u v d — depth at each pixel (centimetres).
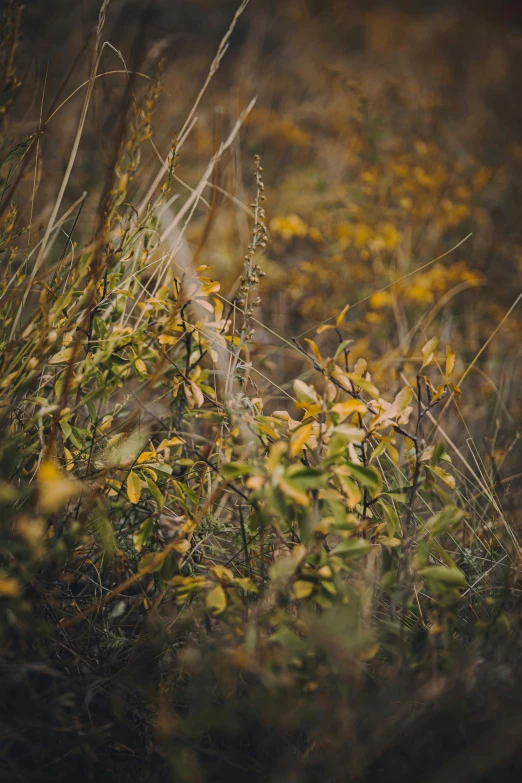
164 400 154
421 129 300
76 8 304
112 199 136
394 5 533
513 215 285
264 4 480
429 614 135
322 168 292
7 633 128
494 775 126
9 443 129
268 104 367
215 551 140
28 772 126
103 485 134
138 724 129
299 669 125
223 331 138
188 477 139
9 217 140
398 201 236
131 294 136
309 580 124
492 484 150
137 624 134
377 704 124
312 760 125
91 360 135
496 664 128
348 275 215
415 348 189
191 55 394
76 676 131
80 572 136
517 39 476
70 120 248
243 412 133
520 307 240
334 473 124
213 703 128
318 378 185
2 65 139
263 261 215
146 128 138
